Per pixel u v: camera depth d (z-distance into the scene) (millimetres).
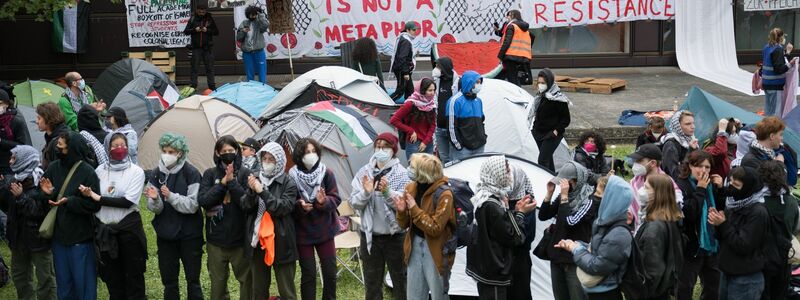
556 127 11117
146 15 18922
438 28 19000
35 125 12305
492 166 7031
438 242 7207
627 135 14836
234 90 14375
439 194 7176
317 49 19031
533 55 20297
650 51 20281
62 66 19047
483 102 12094
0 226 10320
